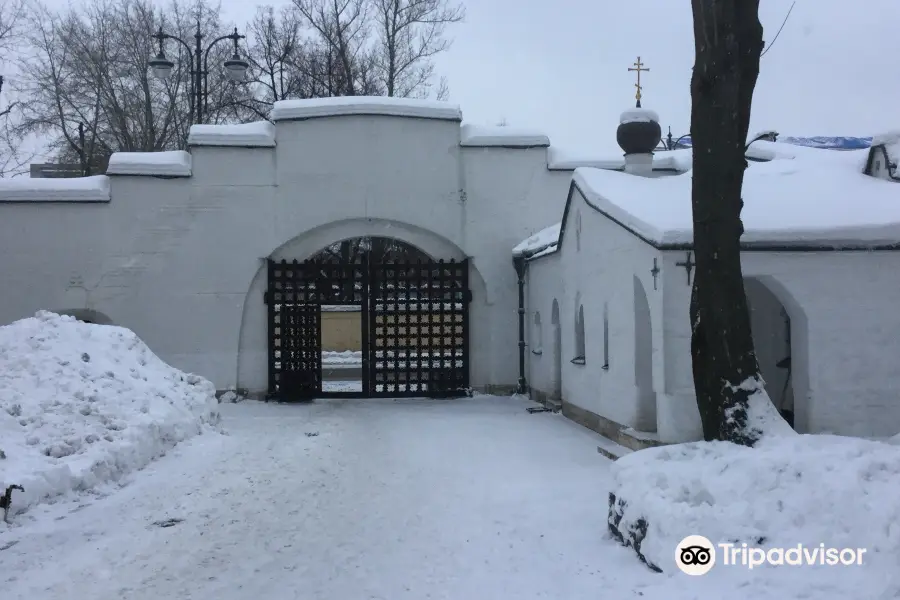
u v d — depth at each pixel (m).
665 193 10.68
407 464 10.03
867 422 9.34
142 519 7.52
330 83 29.38
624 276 10.42
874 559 4.61
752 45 6.92
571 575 5.69
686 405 9.09
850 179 11.07
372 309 17.14
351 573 5.95
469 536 6.79
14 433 8.83
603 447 10.26
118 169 16.55
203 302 16.75
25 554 6.44
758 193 10.50
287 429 13.04
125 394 10.73
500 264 17.33
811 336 9.36
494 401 16.44
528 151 17.36
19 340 10.88
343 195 16.98
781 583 4.73
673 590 5.03
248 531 7.11
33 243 16.53
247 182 16.86
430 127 17.17
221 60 31.41
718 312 6.84
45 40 29.03
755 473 5.50
